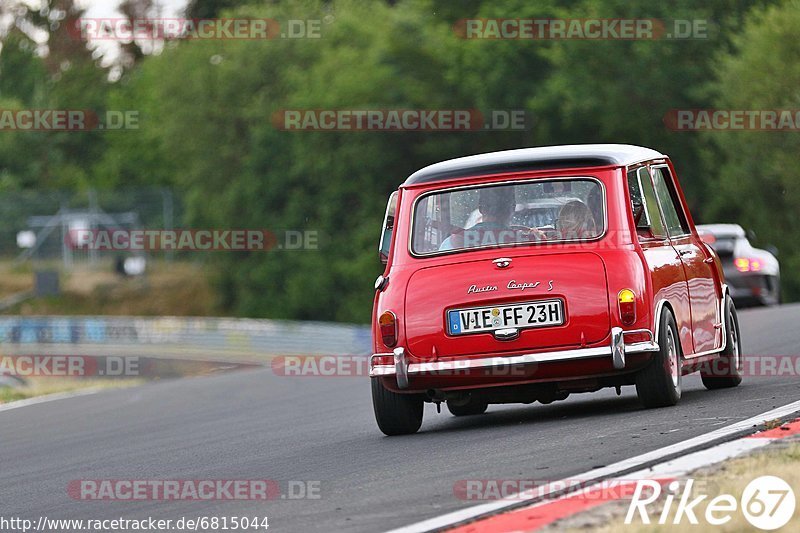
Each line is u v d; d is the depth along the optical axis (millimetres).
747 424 27000
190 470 31516
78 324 168750
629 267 32156
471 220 33719
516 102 188000
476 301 32625
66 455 38812
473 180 34000
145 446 39344
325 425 40031
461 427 35000
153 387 70562
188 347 156000
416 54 199250
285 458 31859
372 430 36812
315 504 23875
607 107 175875
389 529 20469
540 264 32594
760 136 158000
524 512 20312
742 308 94750
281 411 47781
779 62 157500
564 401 40031
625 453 25594
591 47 176250
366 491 24656
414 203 34375
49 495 29500
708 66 173000
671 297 33531
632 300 31906
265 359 132750
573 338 32094
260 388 61781
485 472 25266
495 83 188000
